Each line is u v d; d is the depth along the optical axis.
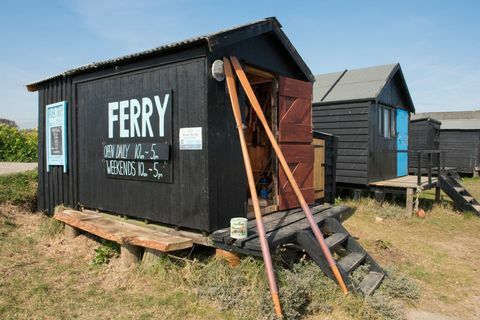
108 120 5.91
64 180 6.93
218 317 3.90
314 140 7.38
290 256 5.30
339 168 10.70
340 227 5.36
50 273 4.96
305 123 6.34
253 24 5.05
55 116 7.03
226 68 4.80
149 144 5.23
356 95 10.53
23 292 4.41
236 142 5.07
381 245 6.68
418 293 4.79
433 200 11.43
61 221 6.43
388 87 11.42
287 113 5.93
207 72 4.61
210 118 4.66
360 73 11.84
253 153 7.18
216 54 4.75
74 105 6.56
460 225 8.78
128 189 5.66
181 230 5.07
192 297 4.27
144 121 5.34
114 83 5.80
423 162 14.40
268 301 3.85
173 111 5.00
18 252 5.63
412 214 9.43
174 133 5.00
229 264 4.61
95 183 6.24
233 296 4.11
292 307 3.91
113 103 5.81
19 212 7.45
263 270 4.23
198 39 4.45
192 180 4.80
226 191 4.91
